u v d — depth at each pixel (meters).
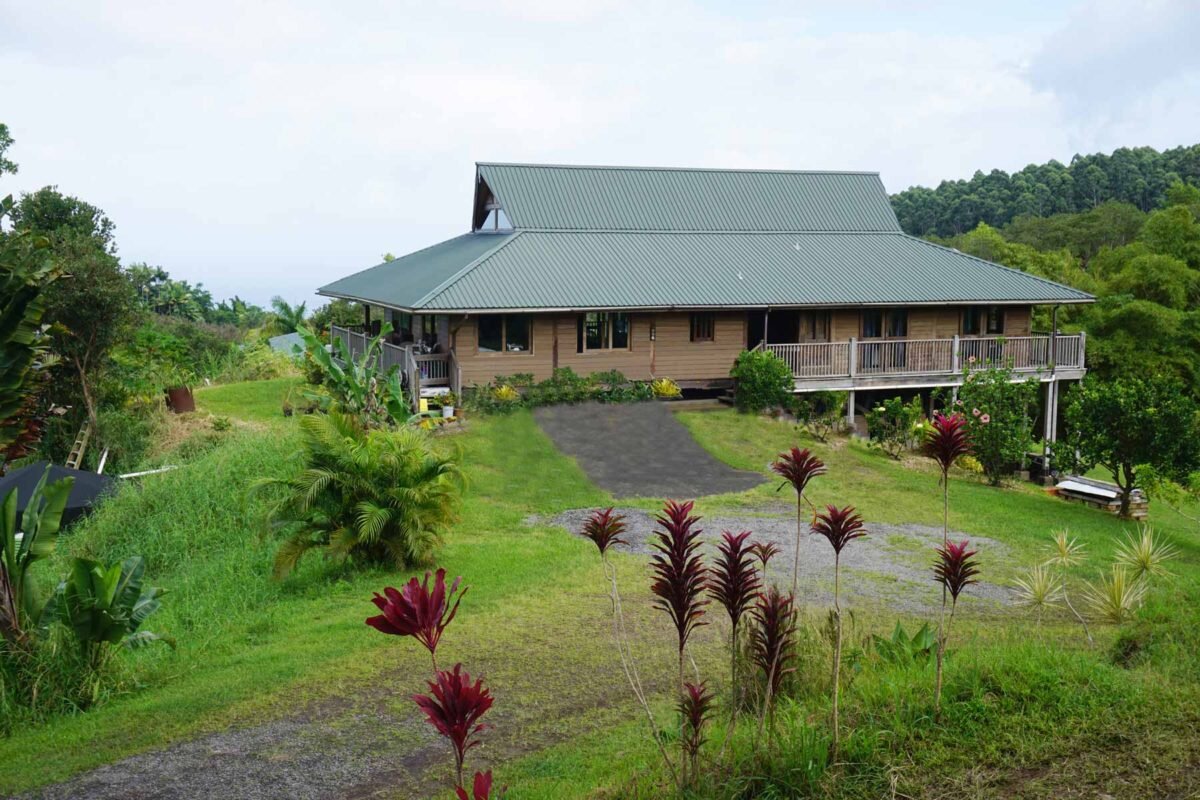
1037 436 32.41
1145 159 108.88
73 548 18.50
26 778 8.07
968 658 7.57
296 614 13.37
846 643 8.75
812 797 5.50
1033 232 73.00
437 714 4.16
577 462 22.64
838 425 27.38
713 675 9.68
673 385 28.61
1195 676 7.08
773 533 17.30
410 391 25.89
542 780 7.23
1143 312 37.84
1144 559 11.43
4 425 10.97
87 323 26.22
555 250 30.05
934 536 17.45
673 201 34.84
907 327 31.64
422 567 15.26
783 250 32.72
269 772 7.93
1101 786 5.34
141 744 8.72
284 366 40.00
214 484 20.53
